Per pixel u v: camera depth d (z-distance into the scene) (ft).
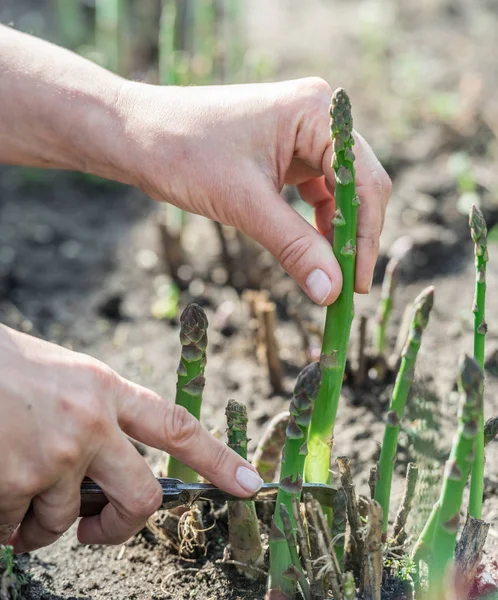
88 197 3.91
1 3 5.25
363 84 4.39
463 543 2.12
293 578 2.10
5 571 2.13
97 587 2.31
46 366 2.05
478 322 2.09
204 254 3.32
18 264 3.35
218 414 2.72
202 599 2.27
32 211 3.75
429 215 3.39
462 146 3.84
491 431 2.16
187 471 2.28
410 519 2.27
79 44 4.60
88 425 2.04
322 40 4.97
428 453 2.37
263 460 2.34
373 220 2.23
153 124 2.33
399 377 2.14
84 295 3.19
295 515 2.08
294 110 2.25
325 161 2.27
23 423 2.02
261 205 2.24
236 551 2.27
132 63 4.36
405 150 3.84
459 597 2.12
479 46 4.75
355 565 2.23
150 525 2.37
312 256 2.18
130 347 2.99
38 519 2.13
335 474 2.46
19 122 2.44
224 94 2.31
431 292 2.09
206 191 2.29
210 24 3.84
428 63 4.58
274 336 2.74
